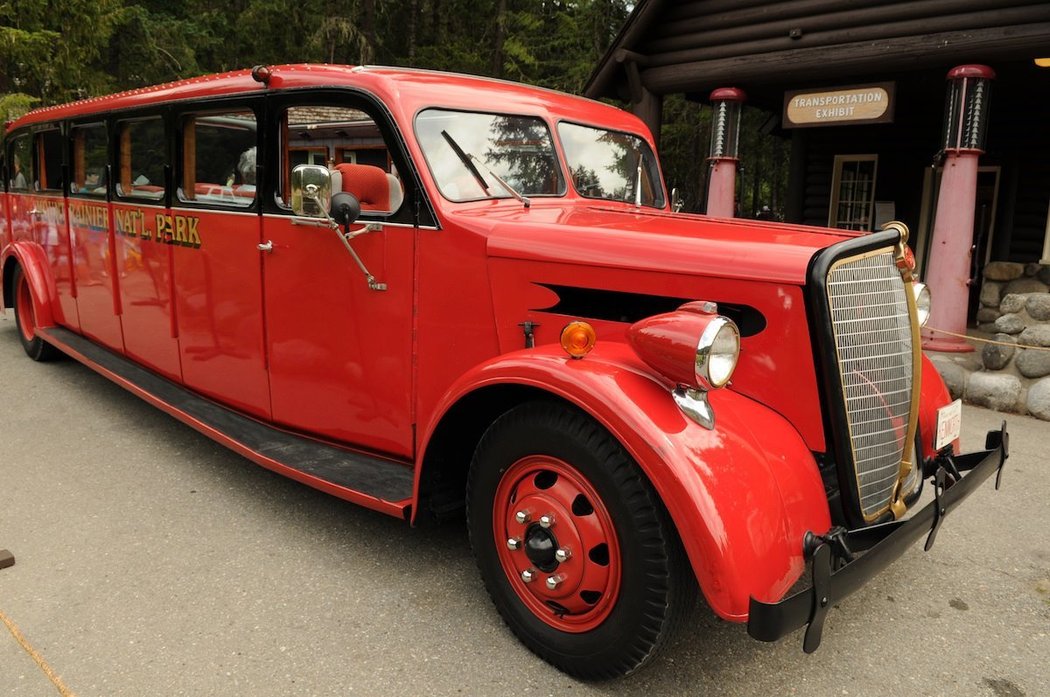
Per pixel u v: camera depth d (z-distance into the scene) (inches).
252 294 154.9
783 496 93.3
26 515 150.0
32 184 249.9
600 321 113.3
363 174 130.0
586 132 154.9
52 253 240.7
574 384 95.6
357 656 107.8
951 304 282.8
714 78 353.1
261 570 130.9
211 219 161.6
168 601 120.6
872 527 99.9
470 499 112.4
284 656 107.3
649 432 89.0
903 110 446.9
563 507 99.8
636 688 103.0
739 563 85.4
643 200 165.9
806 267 97.8
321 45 791.1
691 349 89.5
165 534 143.3
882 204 465.1
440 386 128.4
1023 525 157.3
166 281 180.2
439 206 124.4
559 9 978.1
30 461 177.9
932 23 286.7
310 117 142.8
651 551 91.1
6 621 113.7
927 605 126.3
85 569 130.0
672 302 108.1
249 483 167.6
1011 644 115.8
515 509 106.0
